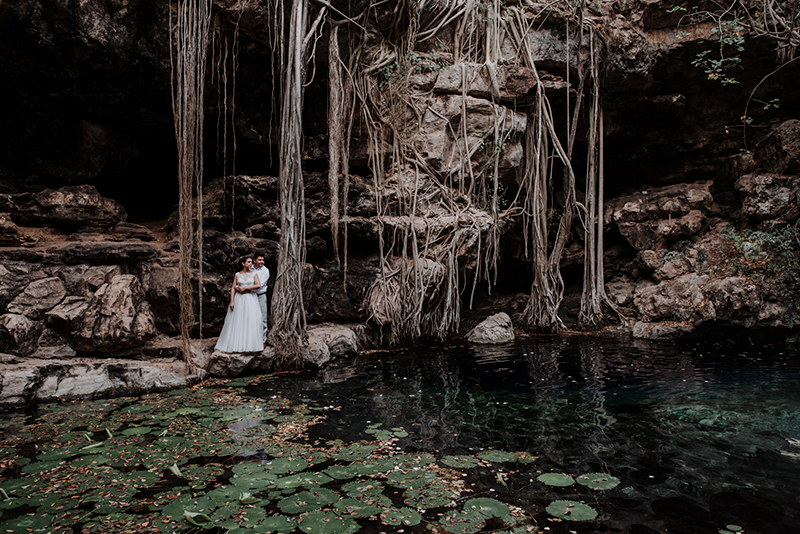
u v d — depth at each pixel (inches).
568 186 407.8
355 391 233.3
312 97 371.2
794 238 360.5
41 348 247.0
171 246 310.8
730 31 383.6
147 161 378.3
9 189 297.6
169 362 267.1
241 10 295.3
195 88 270.2
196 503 120.7
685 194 438.6
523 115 407.2
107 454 154.1
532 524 112.3
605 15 396.8
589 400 210.5
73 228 313.1
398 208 377.7
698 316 364.5
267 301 330.3
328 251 372.2
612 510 117.6
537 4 394.6
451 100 388.8
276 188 342.0
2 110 289.1
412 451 156.9
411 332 357.7
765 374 249.4
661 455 149.9
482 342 374.0
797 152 381.4
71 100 300.4
